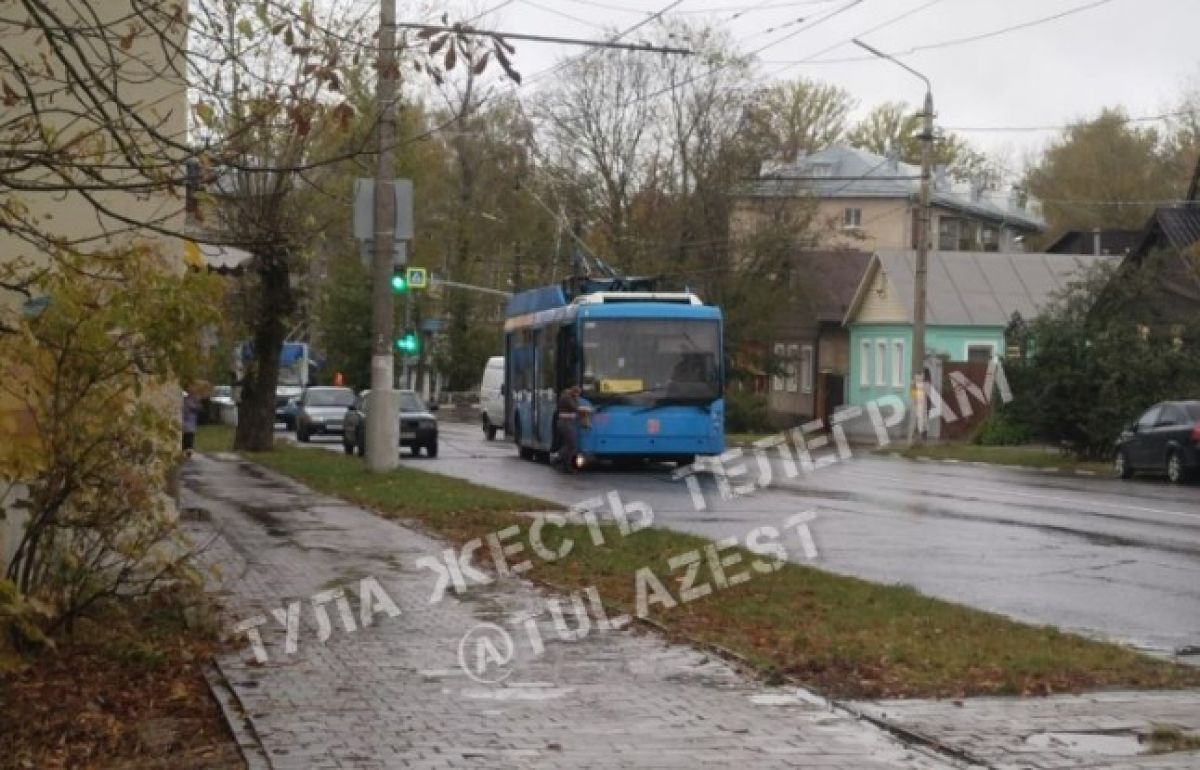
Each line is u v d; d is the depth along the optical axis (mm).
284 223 14086
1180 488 29969
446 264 69688
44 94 8523
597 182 62094
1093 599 13688
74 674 9805
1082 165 88000
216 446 41281
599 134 61750
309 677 9750
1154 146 87375
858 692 9281
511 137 60969
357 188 26547
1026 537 18844
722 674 9859
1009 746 7961
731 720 8570
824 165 85750
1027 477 33219
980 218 89688
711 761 7672
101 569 10422
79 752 8070
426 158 55812
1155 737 8164
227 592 13133
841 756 7770
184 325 9945
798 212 64750
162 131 10531
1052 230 90938
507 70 8898
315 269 42531
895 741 8086
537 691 9352
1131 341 38969
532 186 62812
